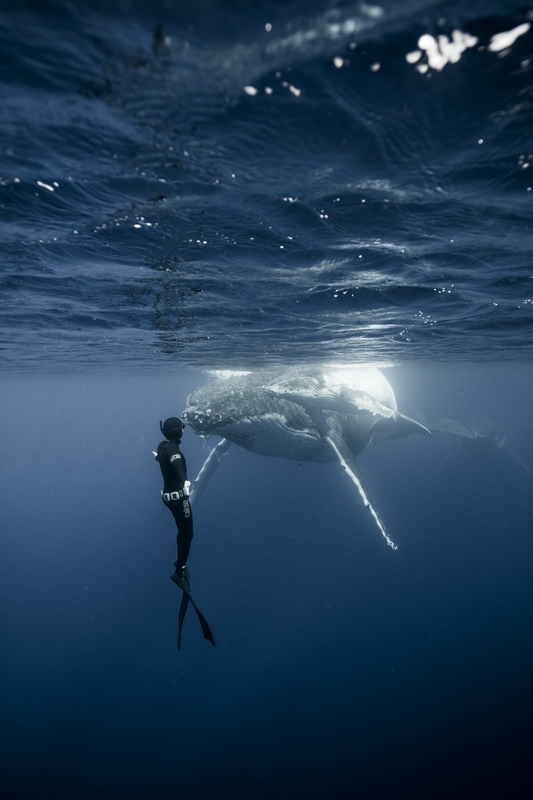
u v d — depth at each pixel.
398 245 5.86
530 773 11.52
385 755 12.86
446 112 3.15
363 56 2.62
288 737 14.13
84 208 4.67
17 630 23.50
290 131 3.35
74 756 14.31
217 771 13.09
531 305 9.61
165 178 4.07
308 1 2.21
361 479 8.63
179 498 4.51
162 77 2.75
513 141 3.50
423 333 12.59
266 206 4.67
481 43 2.54
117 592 28.12
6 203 4.55
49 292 8.09
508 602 21.34
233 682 17.52
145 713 16.20
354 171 3.95
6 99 2.94
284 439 9.27
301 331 11.51
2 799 12.80
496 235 5.53
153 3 2.19
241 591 26.83
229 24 2.34
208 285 7.66
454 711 14.26
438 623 20.05
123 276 7.13
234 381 9.44
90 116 3.15
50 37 2.42
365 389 9.90
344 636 20.00
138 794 12.53
